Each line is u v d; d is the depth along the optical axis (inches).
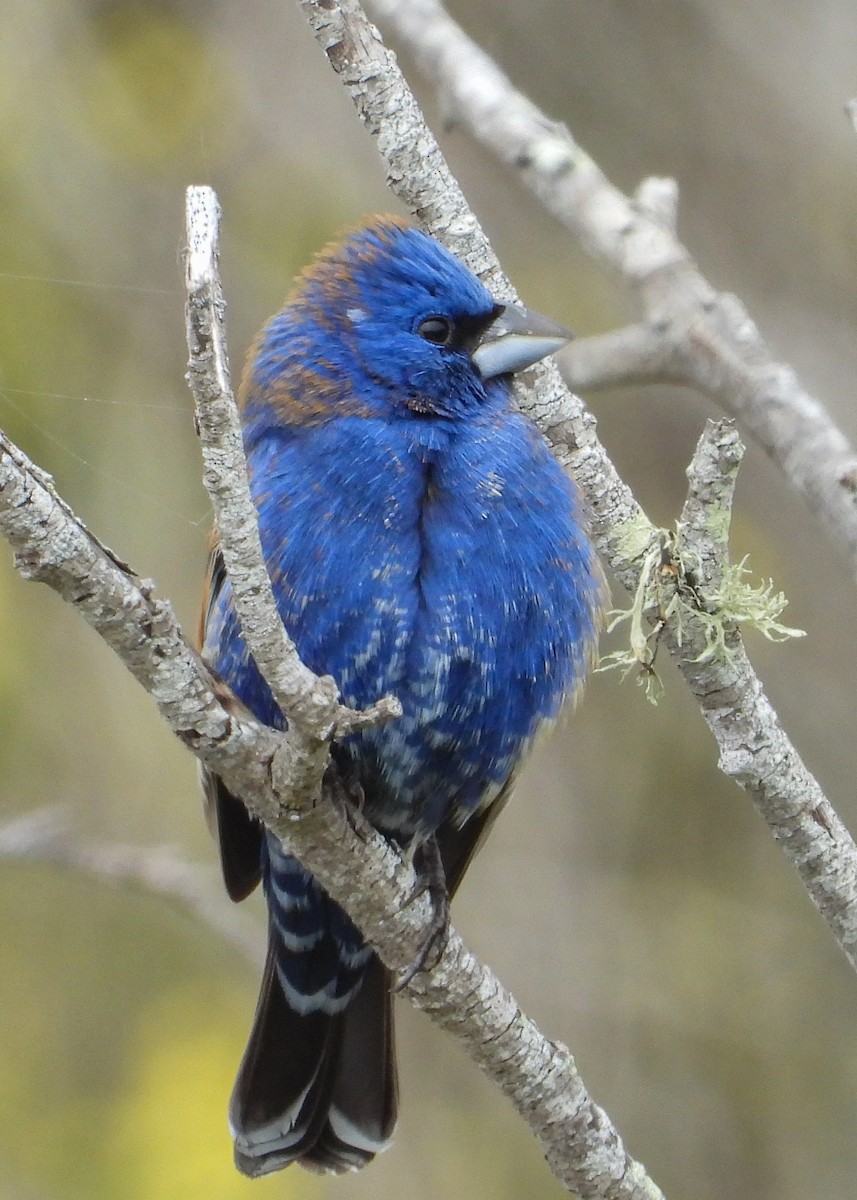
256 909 502.3
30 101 463.2
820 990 493.4
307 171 465.7
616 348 322.3
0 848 395.2
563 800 499.8
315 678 218.4
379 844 246.5
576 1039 488.1
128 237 461.4
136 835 469.1
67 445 450.0
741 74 465.7
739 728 243.3
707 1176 482.6
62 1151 461.4
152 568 453.1
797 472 299.3
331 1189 467.2
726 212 465.1
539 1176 481.1
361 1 346.6
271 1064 309.1
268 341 307.9
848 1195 481.1
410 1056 498.0
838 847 245.9
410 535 285.7
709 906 496.4
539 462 293.7
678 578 239.5
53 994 487.8
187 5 470.0
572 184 330.0
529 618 290.8
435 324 297.7
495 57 473.4
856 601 481.4
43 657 472.7
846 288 458.0
